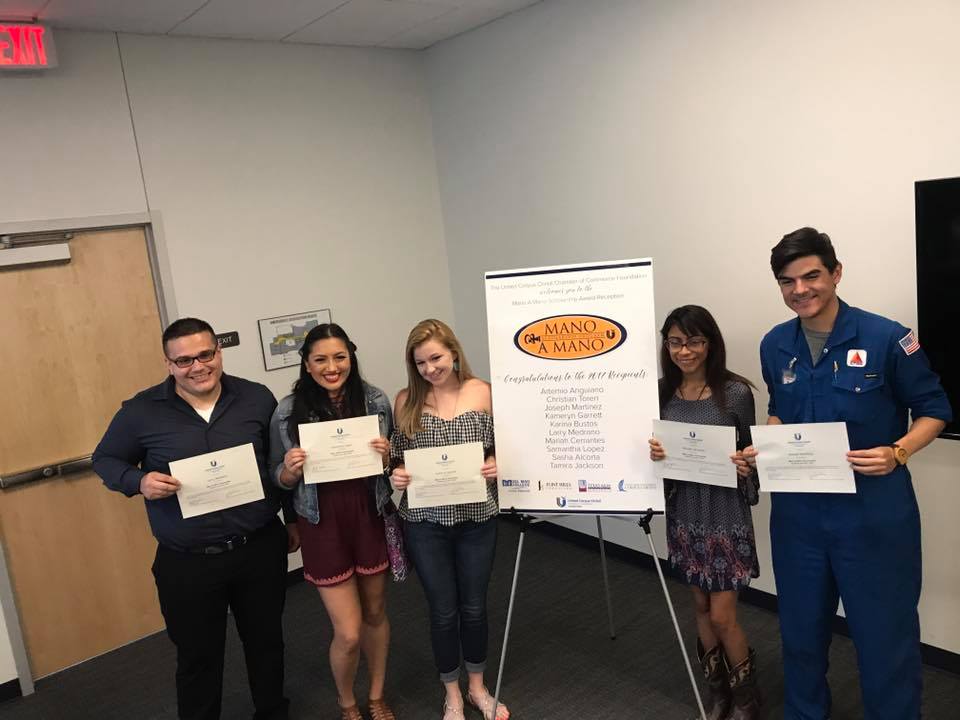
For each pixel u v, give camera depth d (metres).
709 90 2.97
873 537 2.01
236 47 3.66
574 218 3.71
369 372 4.29
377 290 4.29
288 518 2.57
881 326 1.98
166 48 3.45
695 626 3.11
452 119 4.30
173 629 2.39
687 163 3.12
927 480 2.59
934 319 2.18
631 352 2.36
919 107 2.38
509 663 2.97
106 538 3.42
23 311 3.13
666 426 2.27
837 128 2.60
